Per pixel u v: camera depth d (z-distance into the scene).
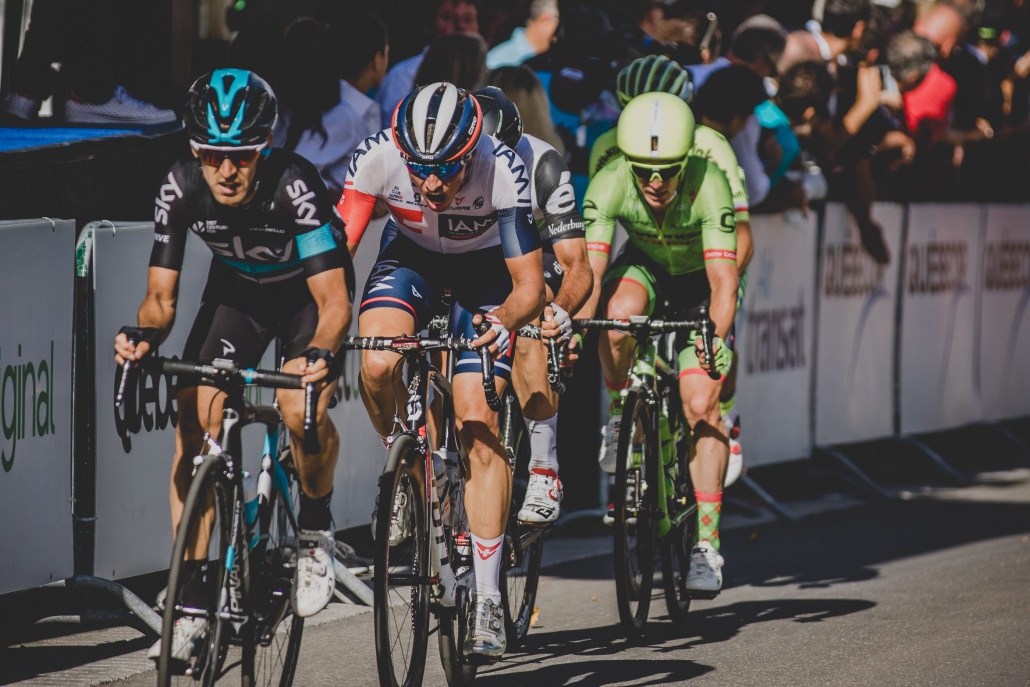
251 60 19.70
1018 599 17.53
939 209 28.31
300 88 19.06
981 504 25.77
